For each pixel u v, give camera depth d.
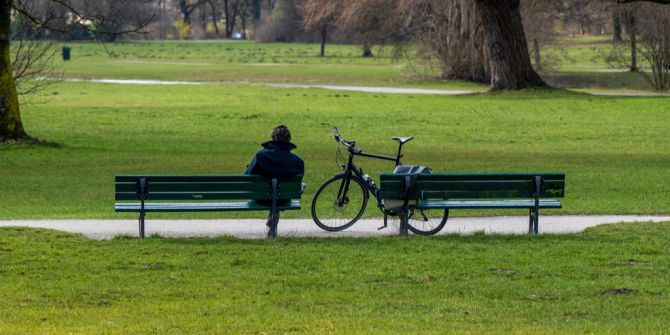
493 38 153.88
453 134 110.94
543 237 38.72
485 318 25.38
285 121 123.19
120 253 35.16
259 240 38.06
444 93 164.25
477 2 154.38
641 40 178.62
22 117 125.25
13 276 31.36
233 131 112.81
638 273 31.80
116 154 87.25
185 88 178.50
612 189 60.06
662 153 90.56
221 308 26.70
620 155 88.06
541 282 30.45
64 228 42.47
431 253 35.22
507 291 29.03
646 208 49.75
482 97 148.38
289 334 23.22
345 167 40.94
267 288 29.73
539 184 39.28
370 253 35.19
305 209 50.38
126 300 28.05
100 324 24.47
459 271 32.12
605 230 40.59
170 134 109.44
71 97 156.88
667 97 144.88
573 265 33.09
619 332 23.23
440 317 25.48
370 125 119.38
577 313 26.02
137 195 37.94
